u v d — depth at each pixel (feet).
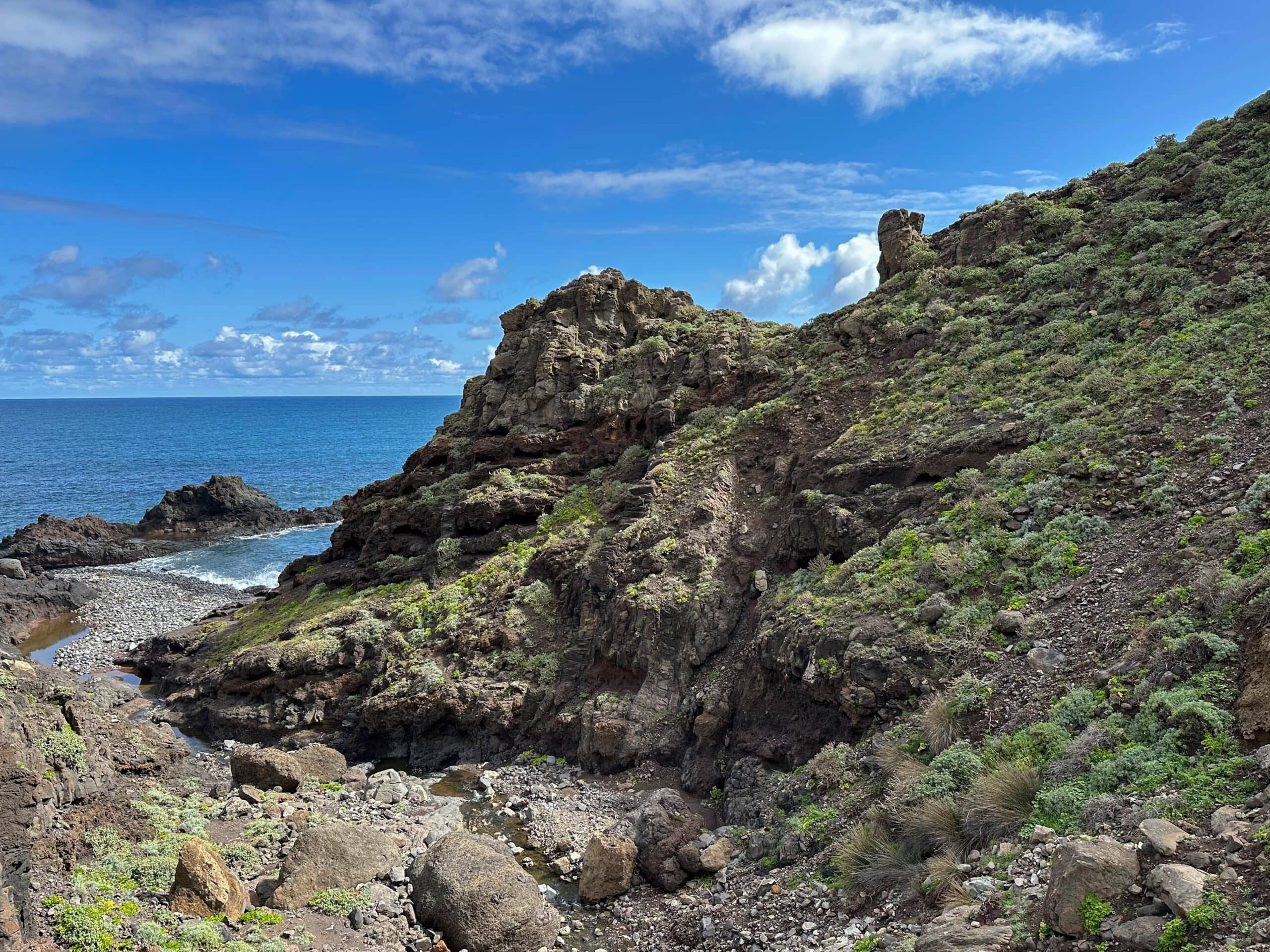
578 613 90.27
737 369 113.70
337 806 68.39
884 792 49.14
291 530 257.75
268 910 45.96
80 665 129.18
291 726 91.81
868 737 55.52
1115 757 39.04
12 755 42.78
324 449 612.70
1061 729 43.60
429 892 49.37
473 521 112.16
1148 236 93.04
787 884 47.21
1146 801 34.68
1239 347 69.67
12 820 40.63
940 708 51.21
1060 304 92.43
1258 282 76.23
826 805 52.29
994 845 38.93
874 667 58.13
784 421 100.42
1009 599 57.82
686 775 69.00
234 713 94.94
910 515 74.13
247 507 262.26
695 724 71.51
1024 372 85.10
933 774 46.03
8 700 50.52
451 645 93.50
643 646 80.07
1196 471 59.21
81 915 39.04
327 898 47.83
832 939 39.88
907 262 116.26
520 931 48.14
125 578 193.36
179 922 41.50
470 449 127.34
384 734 89.30
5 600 159.63
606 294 131.64
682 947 46.65
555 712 82.99
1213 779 34.24
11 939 34.60
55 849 44.42
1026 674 50.21
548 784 74.64
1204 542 50.34
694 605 81.00
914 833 43.39
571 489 113.50
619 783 72.23
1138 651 45.01
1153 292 84.64
